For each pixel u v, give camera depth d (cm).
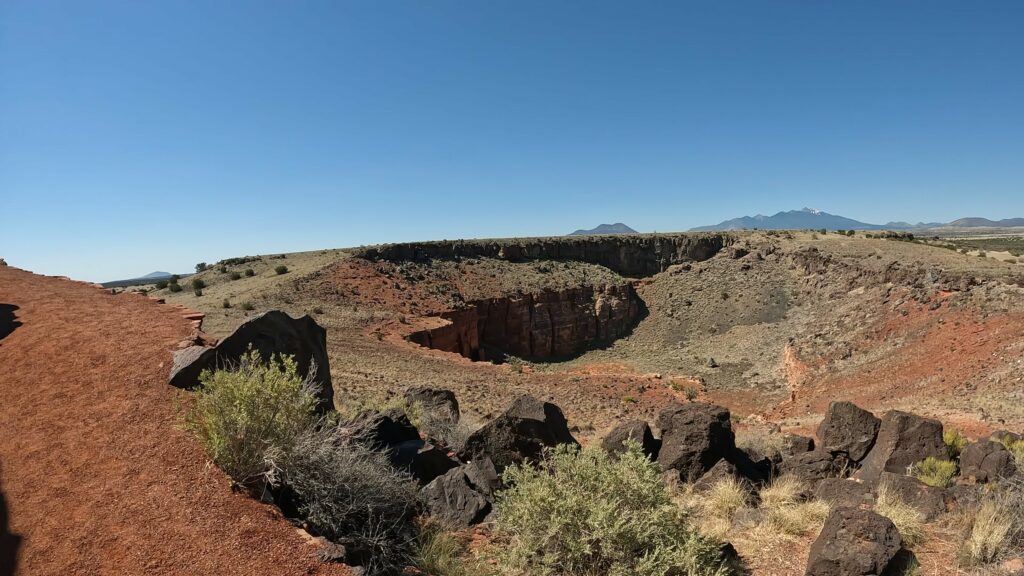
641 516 579
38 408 780
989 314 3666
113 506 581
